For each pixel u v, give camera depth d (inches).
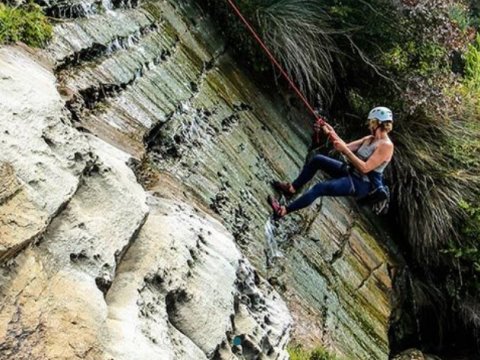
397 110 309.6
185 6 253.0
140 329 93.4
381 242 308.2
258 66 273.9
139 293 100.3
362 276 268.4
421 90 305.6
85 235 95.3
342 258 261.3
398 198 314.5
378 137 213.6
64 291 85.4
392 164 312.3
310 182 270.8
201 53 242.2
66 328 81.2
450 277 326.6
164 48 214.2
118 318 92.0
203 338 108.7
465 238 313.6
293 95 292.8
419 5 297.3
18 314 77.7
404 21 302.0
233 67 265.3
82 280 89.4
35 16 150.9
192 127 200.4
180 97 203.0
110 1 199.2
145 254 108.3
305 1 294.4
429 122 317.1
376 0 297.9
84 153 105.3
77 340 81.0
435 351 332.2
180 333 104.2
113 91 169.2
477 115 335.0
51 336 79.0
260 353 122.7
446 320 333.7
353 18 299.0
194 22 253.0
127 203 109.9
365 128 313.9
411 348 311.1
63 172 97.3
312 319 207.9
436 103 310.5
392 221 326.0
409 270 323.3
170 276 108.4
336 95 315.9
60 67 151.0
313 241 247.3
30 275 82.1
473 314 326.3
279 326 141.9
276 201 223.6
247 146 232.8
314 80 283.1
